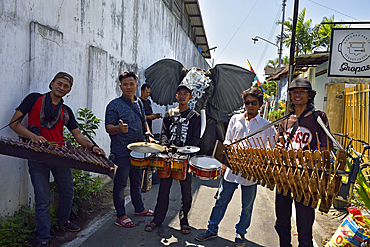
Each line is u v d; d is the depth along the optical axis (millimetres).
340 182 1961
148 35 7570
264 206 4645
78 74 4422
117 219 3646
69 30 4113
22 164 3332
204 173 3076
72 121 3240
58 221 3295
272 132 3127
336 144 2230
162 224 3764
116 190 3594
